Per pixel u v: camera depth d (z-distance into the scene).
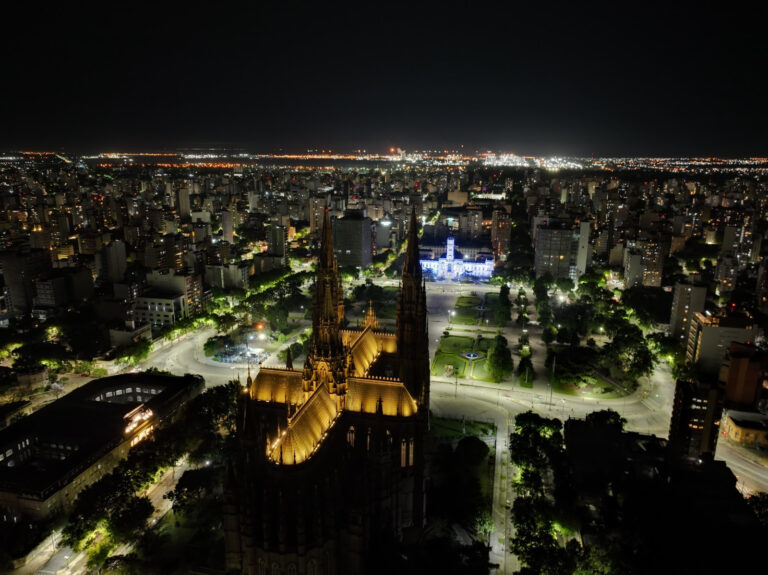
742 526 168.62
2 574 162.12
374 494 162.50
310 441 153.88
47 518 177.75
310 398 166.75
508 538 176.75
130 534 167.25
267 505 139.38
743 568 151.75
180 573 159.38
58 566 166.50
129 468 186.50
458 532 176.62
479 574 150.50
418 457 174.25
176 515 181.88
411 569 149.62
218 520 177.75
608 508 180.00
